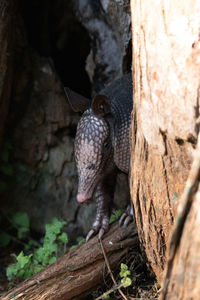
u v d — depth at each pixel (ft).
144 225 9.11
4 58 12.34
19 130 14.97
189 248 6.66
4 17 12.10
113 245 10.37
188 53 7.15
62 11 16.40
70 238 14.80
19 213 14.82
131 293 10.09
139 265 10.50
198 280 6.56
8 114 14.58
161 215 8.46
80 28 16.34
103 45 13.32
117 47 13.08
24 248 14.38
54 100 14.85
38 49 16.66
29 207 15.21
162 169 8.03
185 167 7.60
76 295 9.97
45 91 14.82
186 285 6.75
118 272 10.41
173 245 6.93
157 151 7.98
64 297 9.75
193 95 7.16
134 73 8.39
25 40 14.34
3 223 15.02
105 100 9.61
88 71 13.97
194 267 6.60
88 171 9.70
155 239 8.93
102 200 10.97
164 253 8.97
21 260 10.97
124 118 9.86
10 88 13.76
